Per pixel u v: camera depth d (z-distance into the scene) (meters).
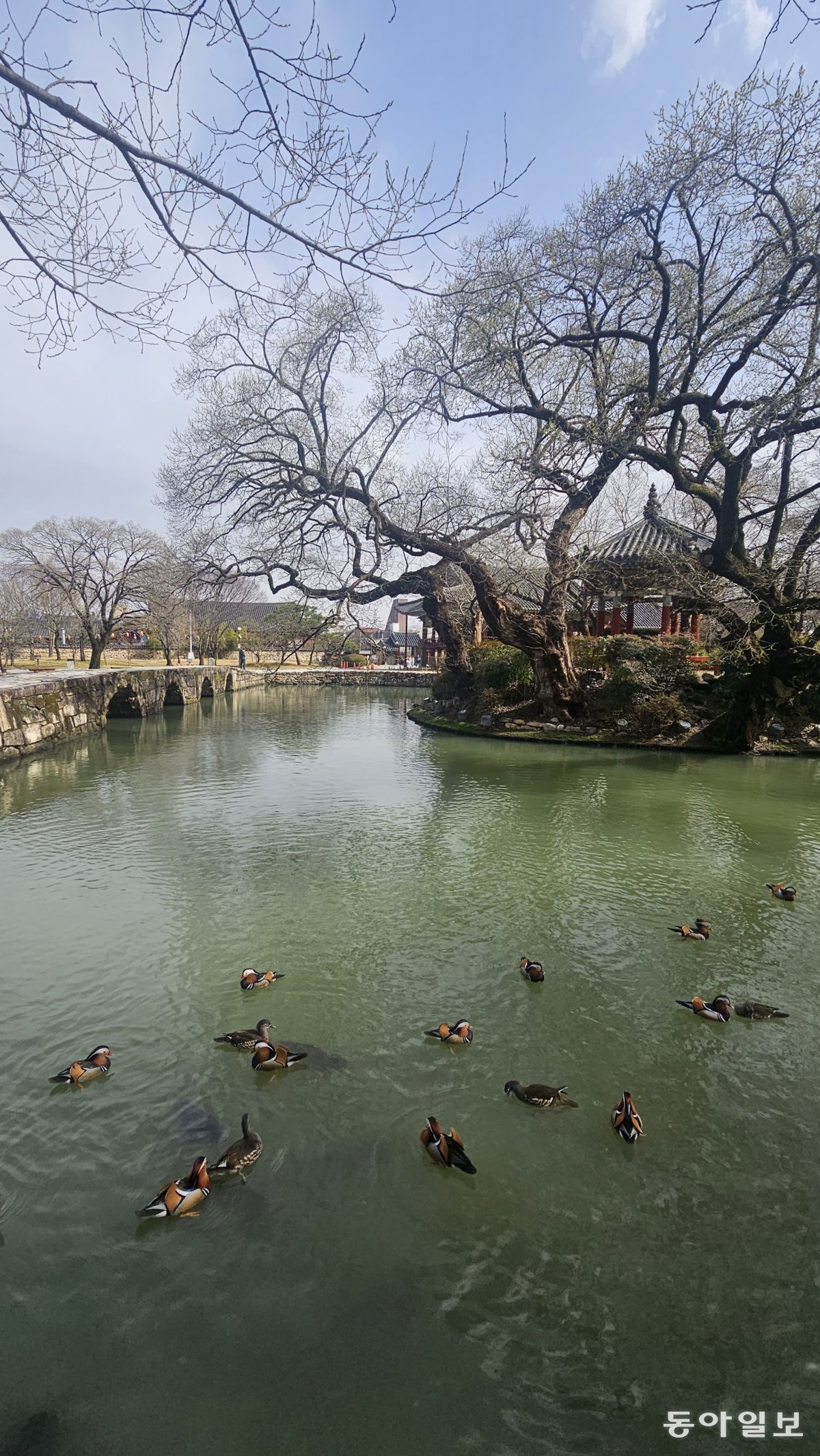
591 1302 3.08
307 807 12.27
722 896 7.98
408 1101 4.39
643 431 16.42
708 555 17.42
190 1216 3.48
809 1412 2.65
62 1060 4.79
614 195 15.63
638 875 8.67
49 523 33.09
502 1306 3.05
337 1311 3.02
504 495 18.69
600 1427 2.59
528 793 13.43
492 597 19.72
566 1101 4.35
